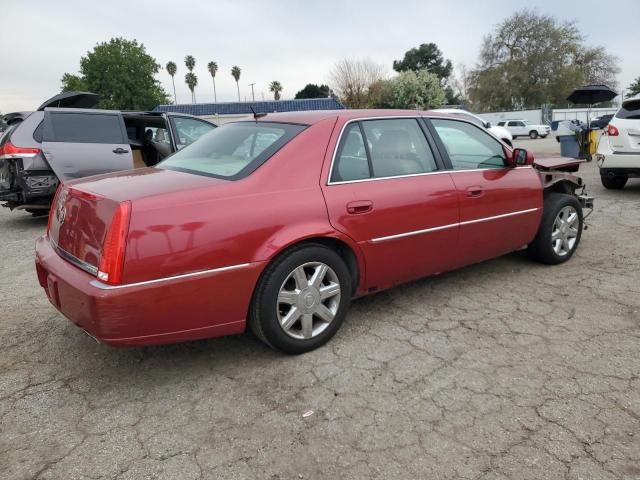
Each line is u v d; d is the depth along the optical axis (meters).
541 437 2.44
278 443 2.45
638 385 2.85
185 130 8.30
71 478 2.24
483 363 3.14
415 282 4.59
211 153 3.57
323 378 3.01
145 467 2.30
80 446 2.46
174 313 2.73
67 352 3.41
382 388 2.89
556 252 4.91
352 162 3.44
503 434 2.47
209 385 2.97
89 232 2.77
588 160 13.39
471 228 4.05
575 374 2.98
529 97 56.44
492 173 4.23
